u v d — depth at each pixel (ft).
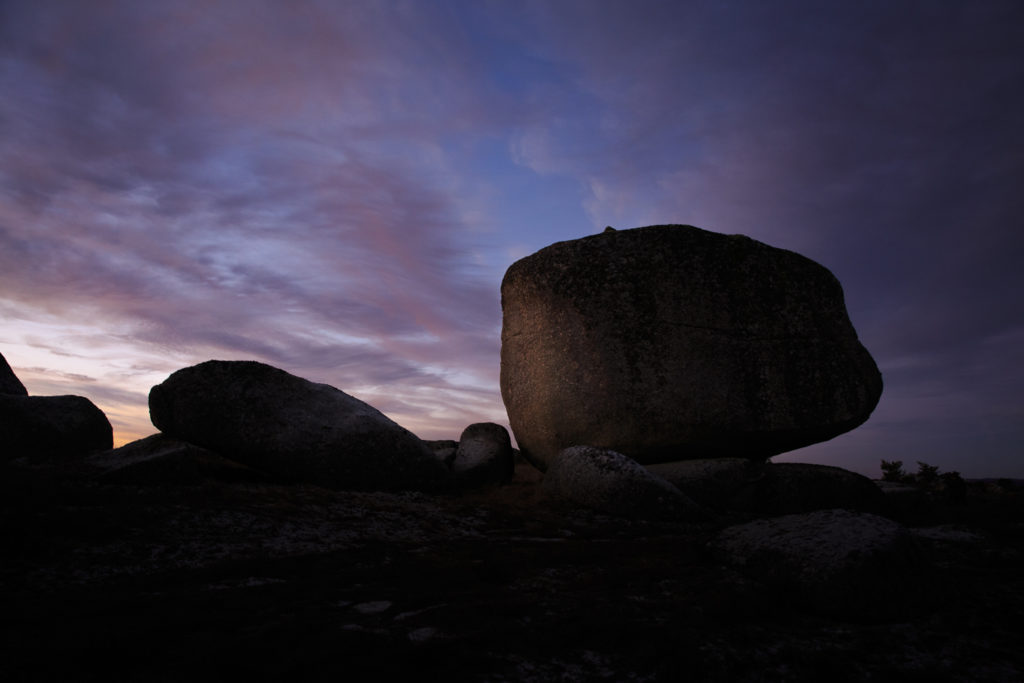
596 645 14.62
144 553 21.13
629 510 37.01
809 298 50.96
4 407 46.57
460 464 49.88
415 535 28.58
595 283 50.78
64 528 22.00
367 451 40.88
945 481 50.93
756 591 19.26
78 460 39.37
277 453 39.60
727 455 49.01
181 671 11.69
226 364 42.06
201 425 40.22
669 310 49.19
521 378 53.88
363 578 19.76
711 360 47.96
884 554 18.06
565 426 49.65
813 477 43.96
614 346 49.03
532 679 12.57
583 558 24.30
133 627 13.88
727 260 50.67
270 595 17.28
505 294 57.67
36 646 12.48
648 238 51.49
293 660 12.31
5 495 24.52
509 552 24.86
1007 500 51.01
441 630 14.87
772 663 14.10
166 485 31.73
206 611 15.48
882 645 15.60
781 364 48.47
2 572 17.93
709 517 37.52
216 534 24.23
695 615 16.96
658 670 13.11
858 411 48.21
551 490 41.73
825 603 17.66
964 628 16.92
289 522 27.37
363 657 12.73
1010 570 23.30
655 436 47.24
